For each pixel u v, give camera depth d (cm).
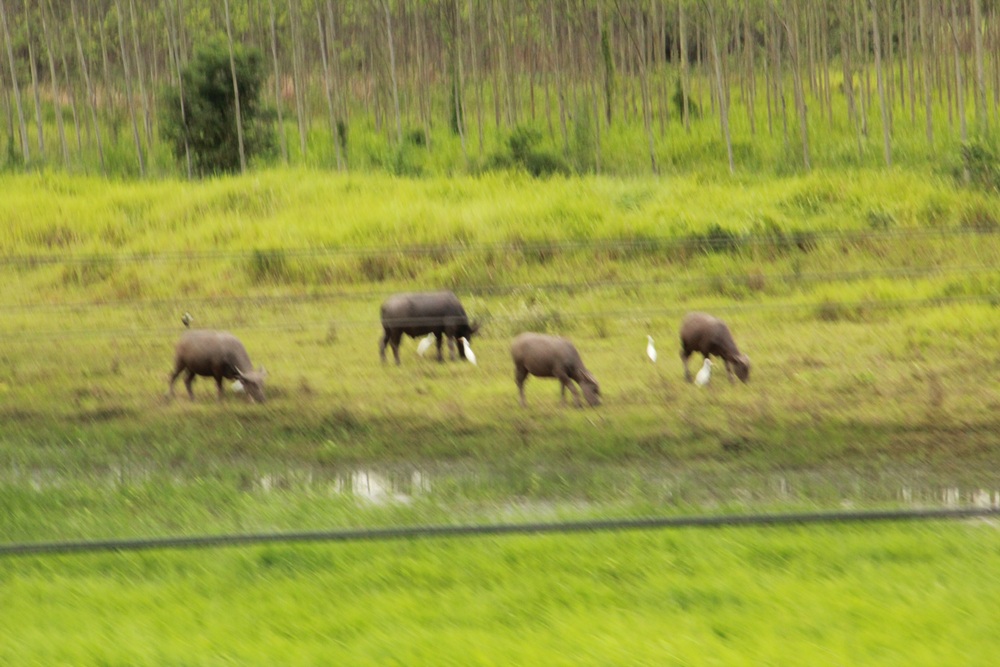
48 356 6469
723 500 4031
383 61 15775
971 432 4822
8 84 16425
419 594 3011
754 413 5116
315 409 5338
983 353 6159
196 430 5059
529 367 5325
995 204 8688
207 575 3192
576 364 5281
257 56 13175
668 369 6047
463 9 15862
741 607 2873
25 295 7875
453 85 14062
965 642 2598
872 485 4181
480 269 7962
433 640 2642
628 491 4138
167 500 4031
